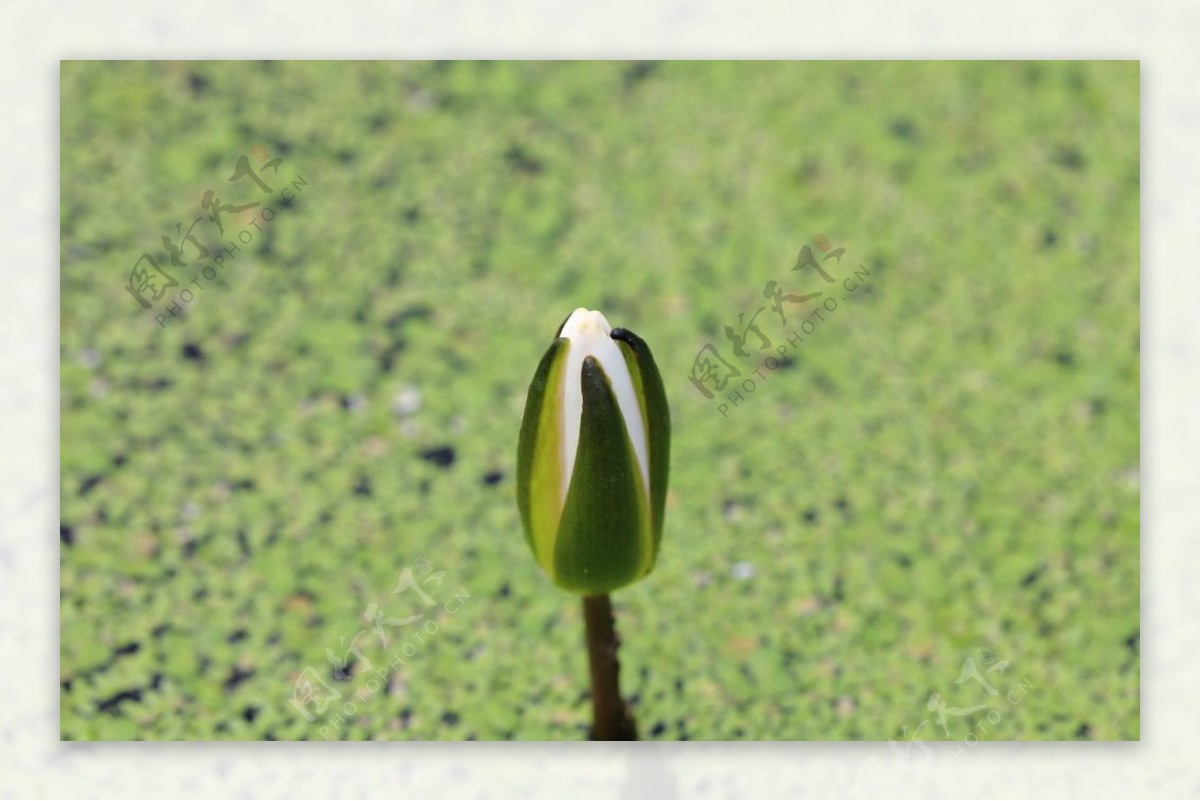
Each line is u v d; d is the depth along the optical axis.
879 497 1.09
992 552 1.07
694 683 1.04
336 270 1.14
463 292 1.14
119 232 1.15
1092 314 1.14
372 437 1.10
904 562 1.07
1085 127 1.21
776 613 1.05
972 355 1.13
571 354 0.91
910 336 1.13
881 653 1.05
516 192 1.17
